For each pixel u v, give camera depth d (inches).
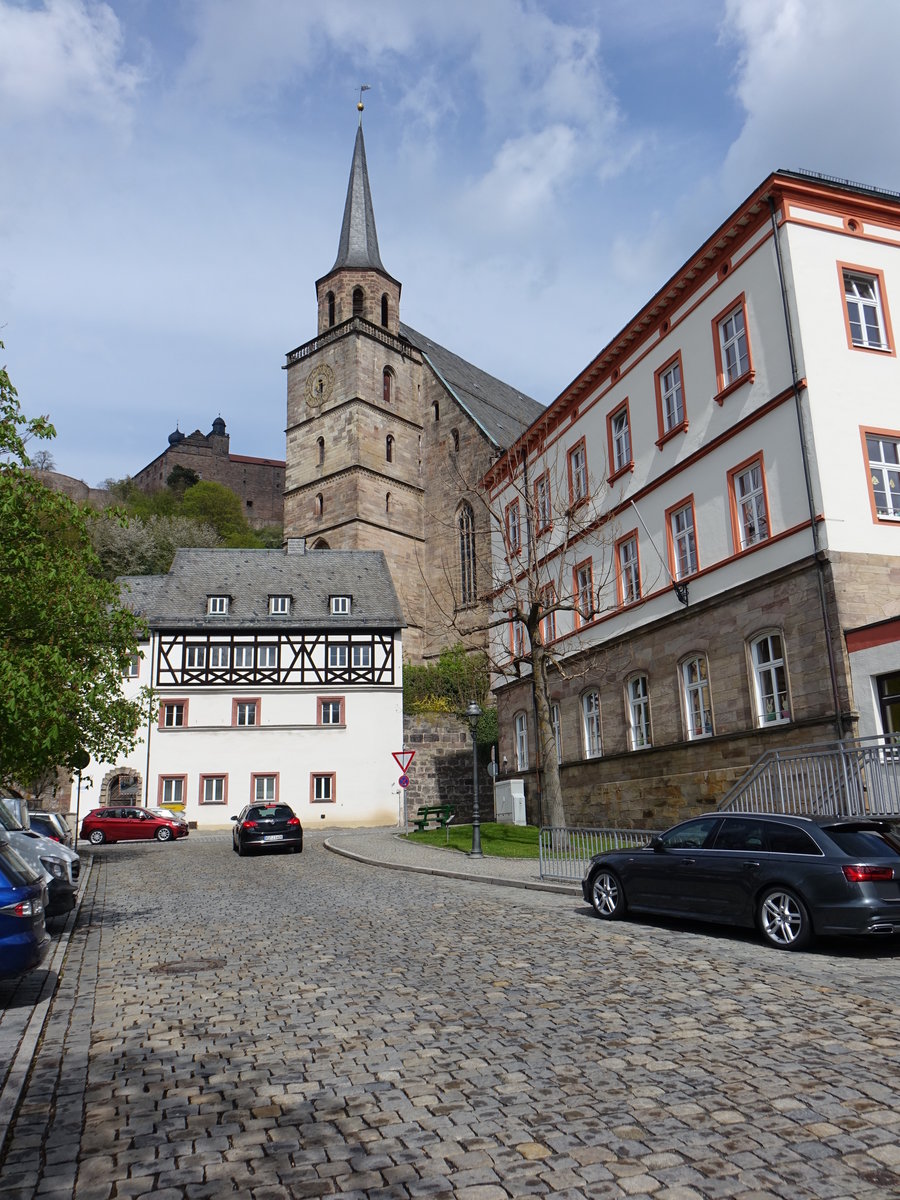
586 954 406.0
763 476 834.8
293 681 1721.2
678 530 981.8
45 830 780.0
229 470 5123.0
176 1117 221.8
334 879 780.0
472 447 2454.5
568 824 1178.6
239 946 456.1
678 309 989.2
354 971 383.9
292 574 1907.0
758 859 430.9
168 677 1702.8
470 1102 225.0
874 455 799.7
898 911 390.9
